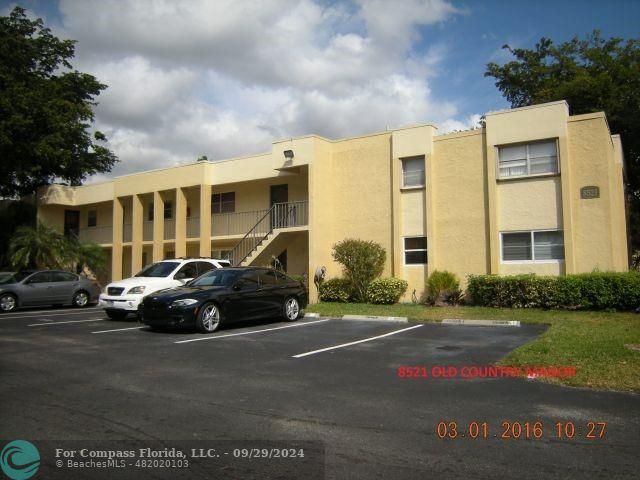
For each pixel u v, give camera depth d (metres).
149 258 29.66
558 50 31.12
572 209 16.06
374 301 18.56
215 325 12.72
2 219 31.66
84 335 12.28
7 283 19.22
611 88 26.45
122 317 15.88
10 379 7.71
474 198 17.86
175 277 15.79
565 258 15.98
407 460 4.58
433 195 18.58
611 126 26.45
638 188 28.25
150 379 7.69
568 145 16.23
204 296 12.61
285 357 9.40
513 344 10.48
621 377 7.16
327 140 21.19
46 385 7.33
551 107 16.41
